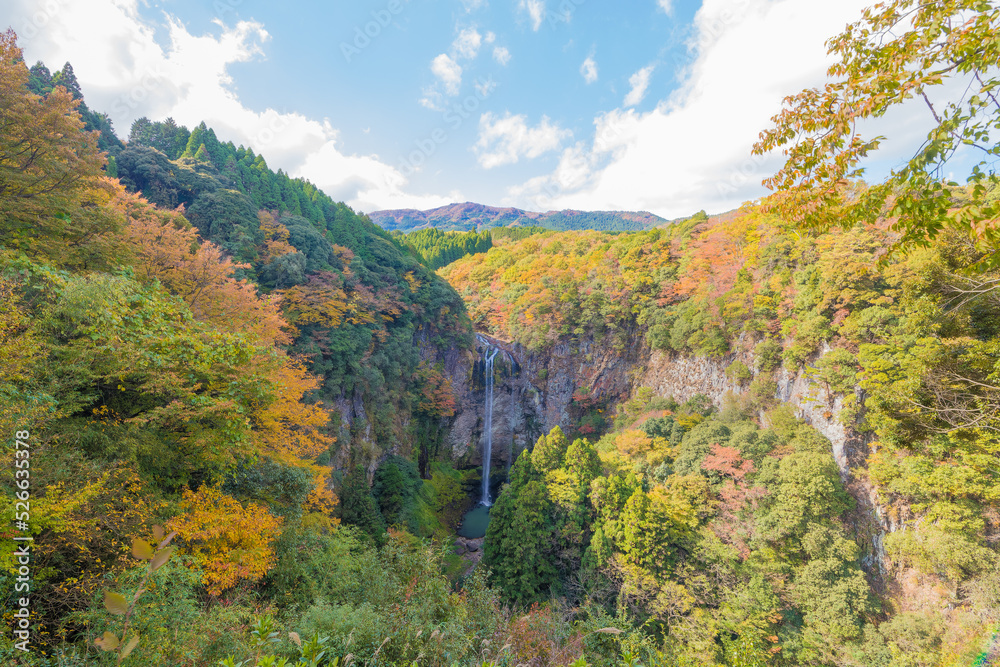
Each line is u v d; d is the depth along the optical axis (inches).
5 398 326.3
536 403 2529.5
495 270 3447.3
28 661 274.2
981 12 180.2
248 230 1619.1
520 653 344.2
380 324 1867.6
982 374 408.2
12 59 491.8
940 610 1010.7
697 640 1034.1
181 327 500.7
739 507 1258.0
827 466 1229.1
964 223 197.8
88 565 379.2
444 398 2170.3
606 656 508.7
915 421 442.9
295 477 760.3
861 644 1019.3
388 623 355.6
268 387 577.9
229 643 338.0
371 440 1685.5
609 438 1935.3
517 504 1312.7
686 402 1841.8
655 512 1208.8
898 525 1123.9
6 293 368.8
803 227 261.0
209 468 590.2
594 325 2325.3
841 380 1272.1
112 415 518.0
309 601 571.2
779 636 1057.5
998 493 924.0
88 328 418.6
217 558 486.0
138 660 288.2
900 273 1152.2
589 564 1228.5
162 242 794.8
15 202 509.0
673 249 2225.6
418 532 1582.2
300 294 1471.5
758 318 1585.9
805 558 1174.3
